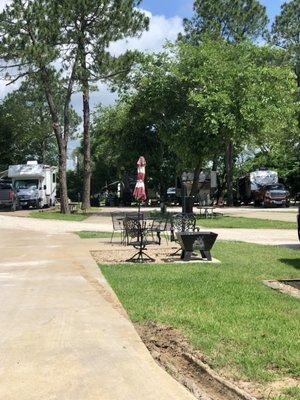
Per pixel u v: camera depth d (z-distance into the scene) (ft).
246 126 87.10
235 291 26.45
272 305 23.47
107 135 146.20
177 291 26.43
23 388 14.20
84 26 94.94
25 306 23.18
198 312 22.13
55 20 90.12
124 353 17.02
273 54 99.91
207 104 84.23
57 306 23.16
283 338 18.33
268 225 73.97
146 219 51.37
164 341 18.76
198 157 92.58
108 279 29.84
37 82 101.76
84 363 16.06
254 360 16.21
